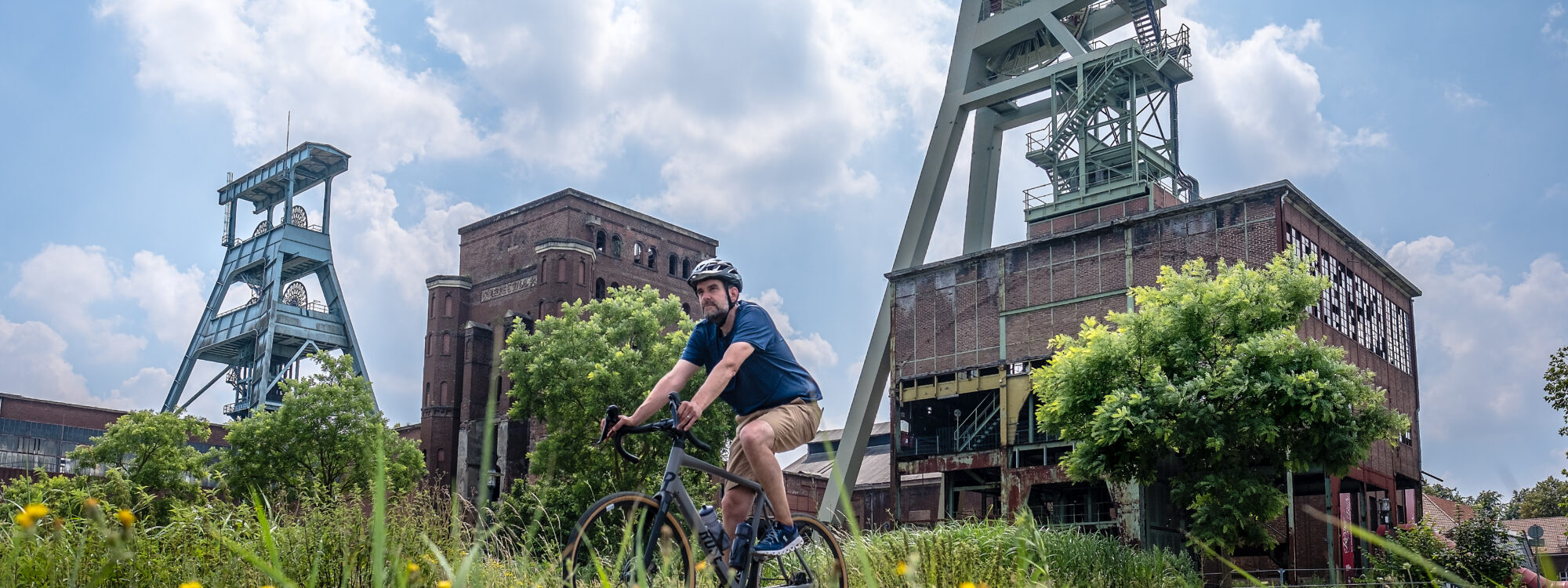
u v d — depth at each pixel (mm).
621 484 33469
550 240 65750
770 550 4109
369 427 40781
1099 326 23484
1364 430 21125
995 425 40250
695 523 3852
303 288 93125
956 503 40594
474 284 70938
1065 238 39125
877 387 43469
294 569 3725
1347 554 32281
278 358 93062
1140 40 43062
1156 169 42750
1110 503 35594
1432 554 17375
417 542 3604
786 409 4250
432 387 67062
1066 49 42406
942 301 42156
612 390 36844
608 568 3387
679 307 42562
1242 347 21266
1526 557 17547
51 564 3129
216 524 3797
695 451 33812
